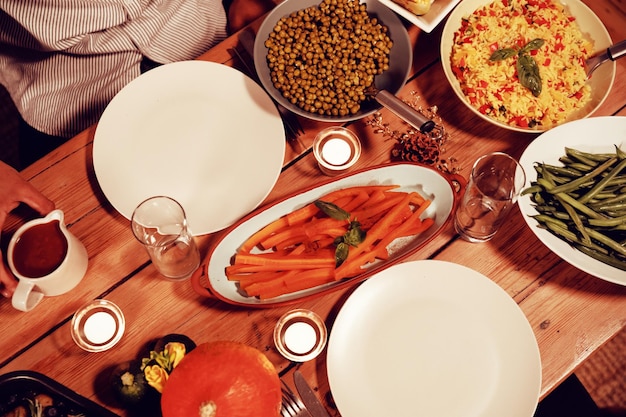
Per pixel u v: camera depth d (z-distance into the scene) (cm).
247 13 184
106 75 171
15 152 234
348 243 122
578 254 125
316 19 142
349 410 118
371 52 139
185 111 141
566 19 146
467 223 133
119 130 138
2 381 107
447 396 120
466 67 143
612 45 138
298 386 121
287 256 125
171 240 128
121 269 130
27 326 125
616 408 192
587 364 197
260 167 135
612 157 130
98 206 135
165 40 172
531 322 129
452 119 144
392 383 121
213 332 127
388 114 144
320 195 129
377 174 129
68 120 175
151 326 127
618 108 146
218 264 126
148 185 136
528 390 117
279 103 135
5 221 133
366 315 124
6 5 152
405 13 137
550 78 140
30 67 172
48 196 136
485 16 146
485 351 122
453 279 125
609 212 127
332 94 137
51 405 114
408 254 124
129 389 110
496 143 142
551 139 133
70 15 154
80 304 128
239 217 132
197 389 94
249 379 96
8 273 125
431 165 135
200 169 137
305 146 142
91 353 124
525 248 134
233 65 148
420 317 124
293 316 126
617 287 131
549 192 128
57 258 120
